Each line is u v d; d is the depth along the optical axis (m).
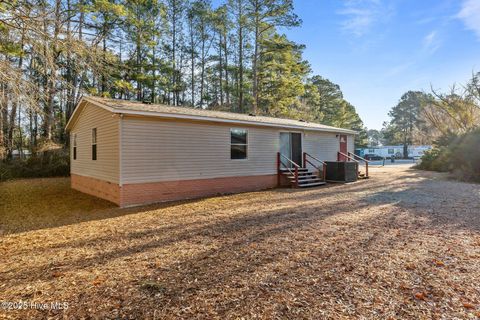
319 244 4.14
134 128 7.95
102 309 2.46
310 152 13.75
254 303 2.53
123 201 7.75
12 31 6.25
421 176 14.90
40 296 2.71
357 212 6.28
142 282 2.98
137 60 20.75
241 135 10.67
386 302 2.52
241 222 5.59
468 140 13.96
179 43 27.73
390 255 3.66
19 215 6.92
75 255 3.91
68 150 17.27
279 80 24.58
